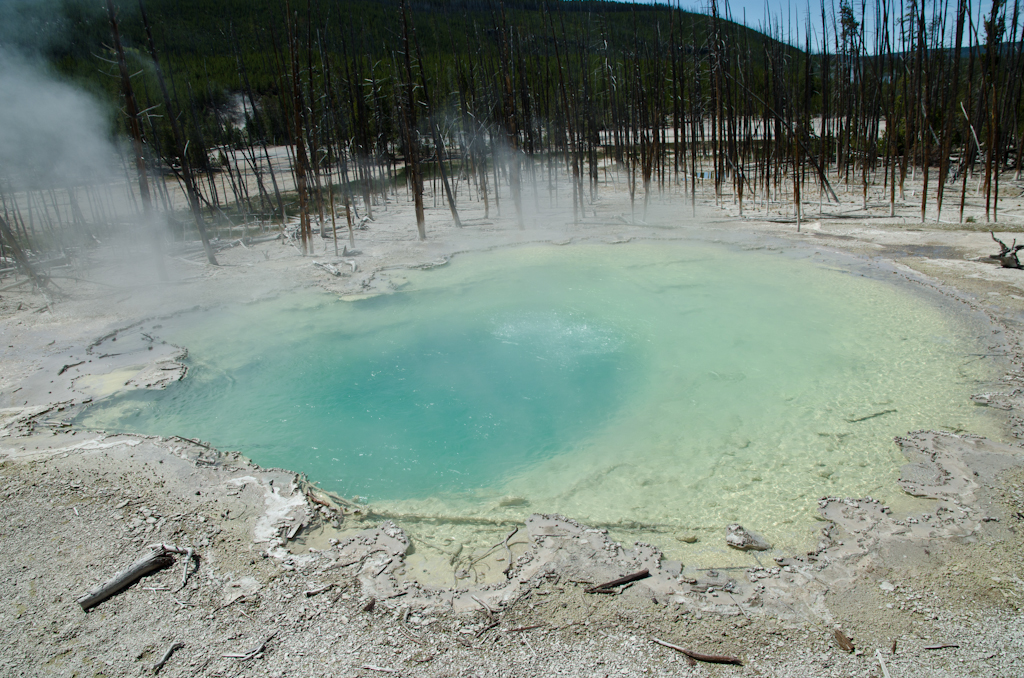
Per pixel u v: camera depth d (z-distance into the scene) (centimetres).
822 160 1975
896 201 1734
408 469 639
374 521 534
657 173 2222
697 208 1822
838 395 727
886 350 829
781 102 2044
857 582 439
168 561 470
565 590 440
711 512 538
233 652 393
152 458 612
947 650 381
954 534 481
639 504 557
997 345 809
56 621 418
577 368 847
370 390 806
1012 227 1352
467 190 2455
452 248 1415
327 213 2019
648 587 441
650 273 1192
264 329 980
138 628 412
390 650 393
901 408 686
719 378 789
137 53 2309
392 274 1216
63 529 509
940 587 430
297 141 1345
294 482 579
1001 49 1931
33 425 679
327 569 465
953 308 945
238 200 2061
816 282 1105
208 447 636
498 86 2147
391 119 2850
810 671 371
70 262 1334
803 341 874
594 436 687
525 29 2420
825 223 1520
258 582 451
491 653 389
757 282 1120
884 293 1030
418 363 877
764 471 596
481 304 1075
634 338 924
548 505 563
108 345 905
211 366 857
